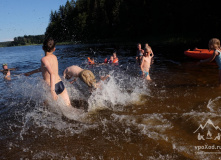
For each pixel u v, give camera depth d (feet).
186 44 66.80
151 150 7.84
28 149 8.36
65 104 12.91
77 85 16.56
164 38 103.35
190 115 10.55
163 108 11.91
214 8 70.74
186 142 8.21
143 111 11.71
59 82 12.79
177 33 104.68
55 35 221.05
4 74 24.17
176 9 106.01
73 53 58.18
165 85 16.94
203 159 7.12
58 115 11.87
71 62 35.94
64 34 223.92
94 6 216.13
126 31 158.61
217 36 65.72
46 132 9.81
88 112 12.12
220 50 15.88
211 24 68.33
